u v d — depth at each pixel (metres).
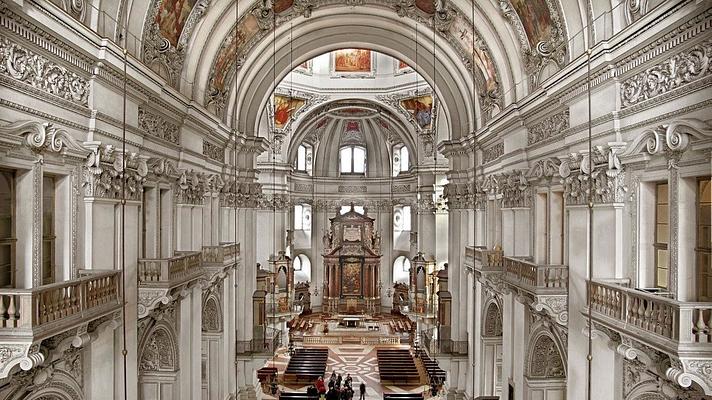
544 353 14.70
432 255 37.25
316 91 35.94
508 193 17.34
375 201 43.72
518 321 15.70
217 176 19.70
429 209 37.09
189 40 16.02
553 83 12.88
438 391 26.08
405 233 43.06
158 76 13.09
